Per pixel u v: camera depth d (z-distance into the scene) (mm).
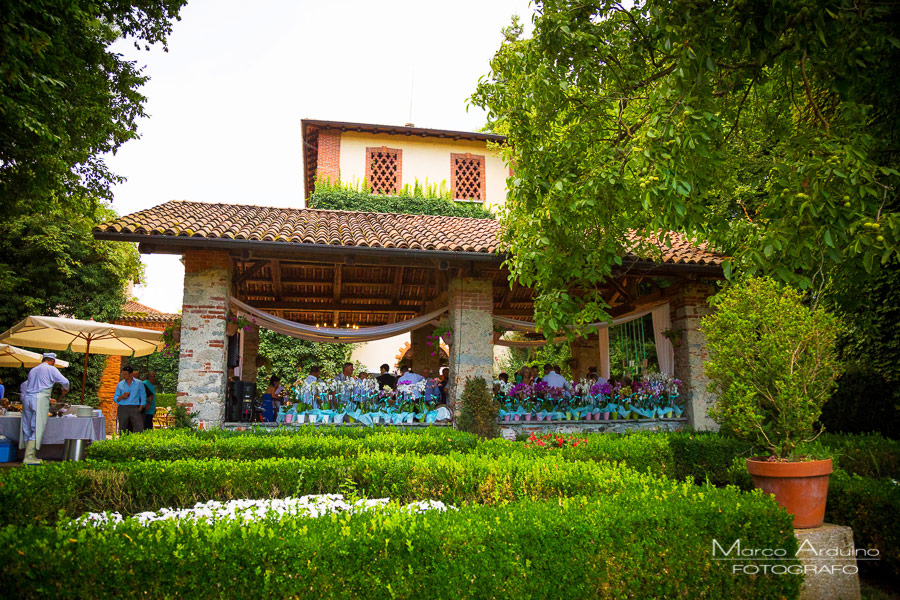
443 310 11422
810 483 4977
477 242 10531
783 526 4180
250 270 10656
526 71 5961
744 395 5520
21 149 8953
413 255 9922
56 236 17672
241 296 13719
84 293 18469
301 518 3785
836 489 5773
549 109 6043
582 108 6113
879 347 10156
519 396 10875
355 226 11305
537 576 3418
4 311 16969
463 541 3379
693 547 3836
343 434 8266
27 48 6578
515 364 24188
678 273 11102
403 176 19906
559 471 5383
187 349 9508
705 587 3816
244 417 10445
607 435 8586
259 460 6137
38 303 17250
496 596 3320
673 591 3713
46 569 3082
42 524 3574
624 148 5801
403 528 3438
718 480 8945
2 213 11031
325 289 13766
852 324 10445
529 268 6395
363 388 10227
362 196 18875
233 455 7090
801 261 4949
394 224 11867
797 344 5383
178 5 10188
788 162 5445
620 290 12672
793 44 4910
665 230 6168
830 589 4719
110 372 20906
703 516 3990
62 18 7992
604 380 12008
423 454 7262
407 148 20094
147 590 3088
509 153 6488
